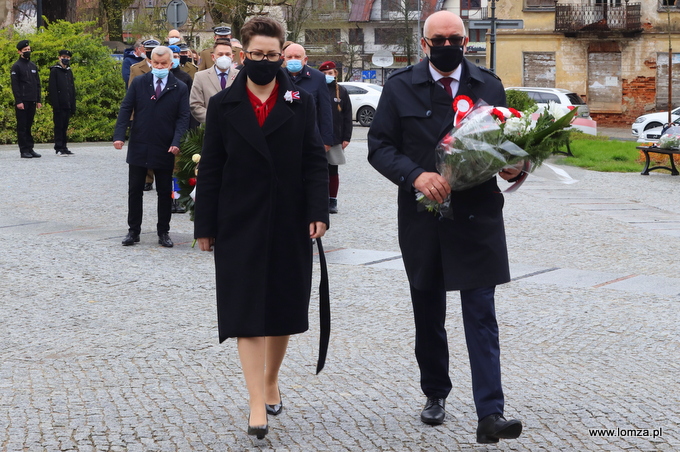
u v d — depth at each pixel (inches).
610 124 1743.4
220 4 1376.7
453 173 166.6
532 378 215.8
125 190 561.6
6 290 303.0
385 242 404.5
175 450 165.6
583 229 455.2
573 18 1717.5
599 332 261.1
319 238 178.5
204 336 250.4
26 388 202.2
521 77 1759.4
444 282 175.9
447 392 185.6
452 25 172.9
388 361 229.1
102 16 1462.8
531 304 295.4
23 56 737.6
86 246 381.7
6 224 433.7
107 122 965.8
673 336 257.4
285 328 178.9
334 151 478.0
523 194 603.8
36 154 749.3
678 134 753.0
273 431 177.3
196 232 177.5
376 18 3494.1
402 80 179.6
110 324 261.9
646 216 506.9
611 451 167.6
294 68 414.9
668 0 1685.5
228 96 175.6
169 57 377.7
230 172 175.9
